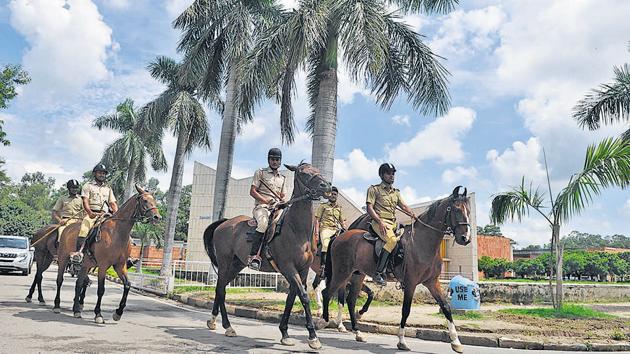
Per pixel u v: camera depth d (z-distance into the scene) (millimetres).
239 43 20984
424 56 15508
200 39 22234
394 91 16312
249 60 14828
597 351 8820
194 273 27781
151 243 58688
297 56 13586
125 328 8734
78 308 9820
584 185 13016
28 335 7520
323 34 14070
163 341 7609
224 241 8977
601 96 20172
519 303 18188
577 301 20062
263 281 19281
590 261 46938
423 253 7945
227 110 22172
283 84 17469
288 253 7664
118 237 9352
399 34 15602
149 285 18219
